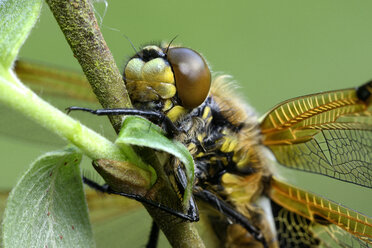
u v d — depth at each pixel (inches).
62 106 4.2
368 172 3.9
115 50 6.6
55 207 3.4
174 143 3.3
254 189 4.1
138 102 3.7
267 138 4.1
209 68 3.7
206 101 3.9
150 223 4.4
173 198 3.4
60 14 3.3
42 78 4.1
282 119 4.0
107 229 4.4
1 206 4.1
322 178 5.9
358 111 3.9
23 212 3.3
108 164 3.3
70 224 3.4
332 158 4.0
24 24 3.2
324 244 4.1
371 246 4.0
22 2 3.3
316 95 3.9
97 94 3.3
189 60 3.7
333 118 4.0
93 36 3.3
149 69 3.6
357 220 4.0
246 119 4.1
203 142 3.9
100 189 3.9
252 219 4.1
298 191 4.1
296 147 4.1
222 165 4.0
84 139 3.3
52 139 3.8
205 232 4.2
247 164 4.1
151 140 3.3
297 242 4.2
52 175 3.4
